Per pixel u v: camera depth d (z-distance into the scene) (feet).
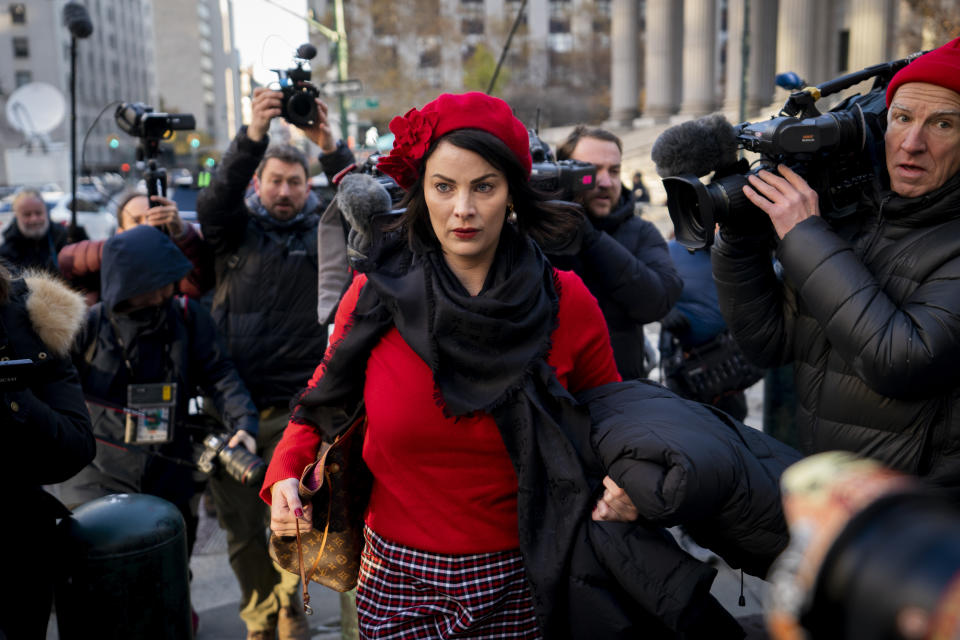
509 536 5.68
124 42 309.83
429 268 5.55
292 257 11.43
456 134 5.23
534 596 5.28
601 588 5.17
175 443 10.42
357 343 5.69
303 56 10.96
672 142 6.27
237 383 10.71
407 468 5.68
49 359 6.70
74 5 15.96
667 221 66.85
